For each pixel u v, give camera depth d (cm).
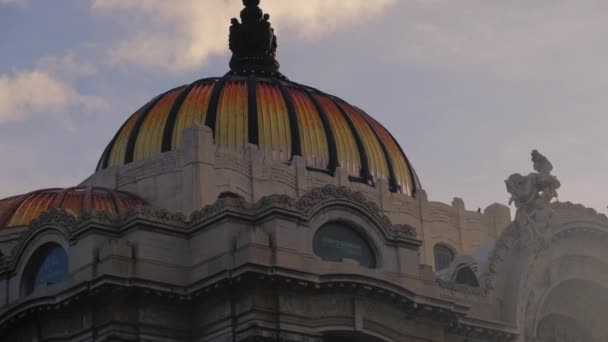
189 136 8950
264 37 10919
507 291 8781
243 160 9181
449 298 8306
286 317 7469
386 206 9700
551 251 8994
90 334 7512
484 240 10181
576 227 9069
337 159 9794
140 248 7612
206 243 7700
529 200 8962
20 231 8694
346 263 7750
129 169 9256
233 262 7512
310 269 7619
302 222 7688
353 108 10450
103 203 8750
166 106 9975
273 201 7606
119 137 10088
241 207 7688
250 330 7362
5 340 7962
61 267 7912
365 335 7750
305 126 9831
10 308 7850
